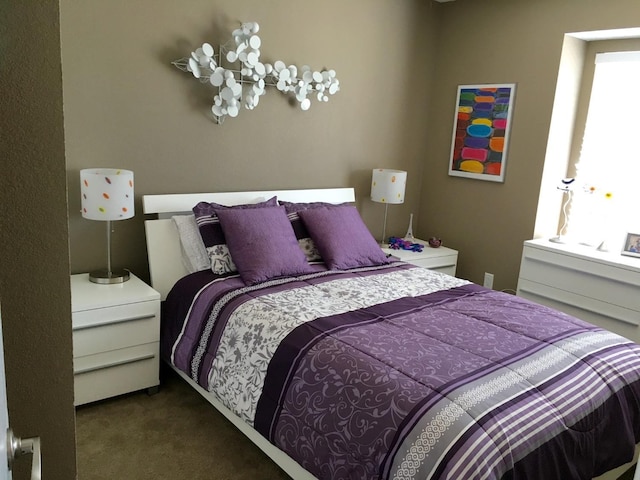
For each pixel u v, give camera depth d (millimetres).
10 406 874
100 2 2762
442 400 1687
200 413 2668
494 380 1840
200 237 3016
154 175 3115
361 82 3980
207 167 3312
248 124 3438
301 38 3557
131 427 2510
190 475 2199
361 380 1822
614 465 1969
